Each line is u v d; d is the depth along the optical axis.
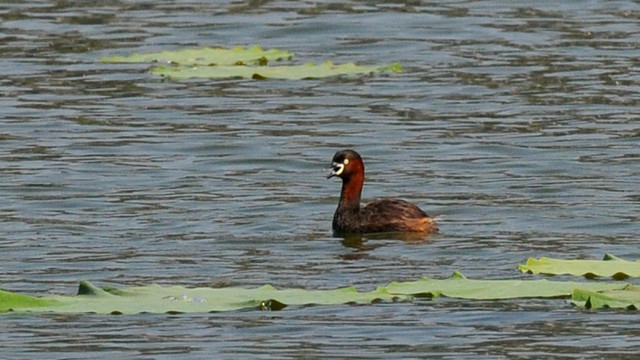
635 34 32.38
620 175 22.69
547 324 15.73
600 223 20.09
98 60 30.73
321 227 20.28
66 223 20.25
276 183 22.64
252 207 21.20
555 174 22.86
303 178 22.95
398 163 23.67
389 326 15.66
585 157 23.75
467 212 20.88
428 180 22.67
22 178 22.69
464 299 16.44
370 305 16.31
